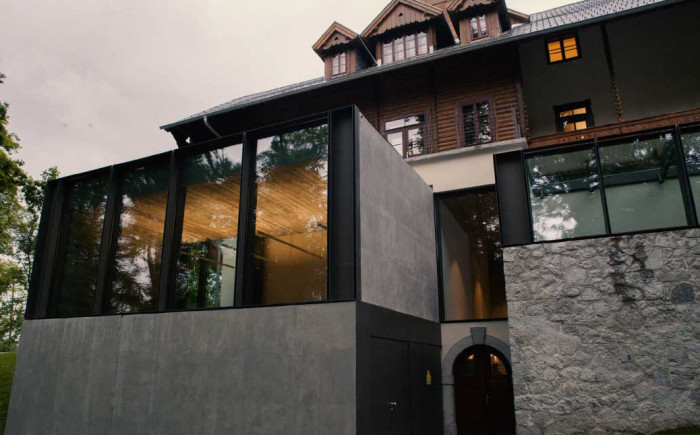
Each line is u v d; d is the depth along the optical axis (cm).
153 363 764
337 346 634
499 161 905
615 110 1310
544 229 824
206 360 720
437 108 1277
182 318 761
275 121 1484
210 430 686
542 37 1166
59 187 1016
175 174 874
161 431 723
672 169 769
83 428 795
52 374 860
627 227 772
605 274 754
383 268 773
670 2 1055
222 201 816
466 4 1471
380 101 1359
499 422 966
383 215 805
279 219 757
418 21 1491
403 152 1275
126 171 956
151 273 848
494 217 1092
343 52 1619
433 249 1083
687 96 1255
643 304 720
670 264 720
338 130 759
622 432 684
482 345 1003
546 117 1378
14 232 3067
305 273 710
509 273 815
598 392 711
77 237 970
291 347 663
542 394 740
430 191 1129
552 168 849
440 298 1062
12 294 3806
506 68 1233
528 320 780
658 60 1310
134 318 808
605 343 726
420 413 843
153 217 884
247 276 754
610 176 804
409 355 830
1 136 1658
